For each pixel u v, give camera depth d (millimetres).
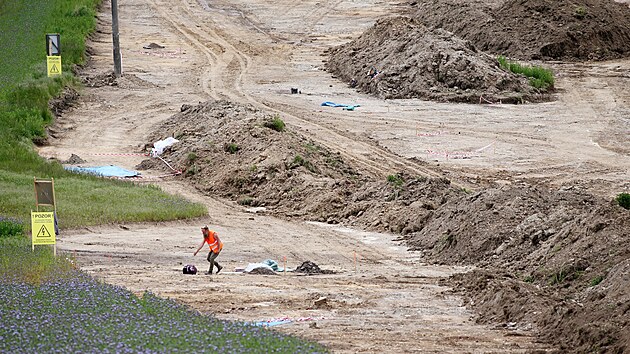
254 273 57594
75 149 105438
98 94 130125
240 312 45188
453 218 67562
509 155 103562
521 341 39250
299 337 38125
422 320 43688
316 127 114750
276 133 97062
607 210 53375
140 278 54219
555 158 102438
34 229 53812
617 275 43250
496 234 61219
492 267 57281
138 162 100812
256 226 76062
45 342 32781
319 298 48594
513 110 124500
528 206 63625
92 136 110812
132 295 43219
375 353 36969
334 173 91875
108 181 88812
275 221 78500
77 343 32594
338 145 106438
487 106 126688
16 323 35500
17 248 56594
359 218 77375
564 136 111750
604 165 99625
